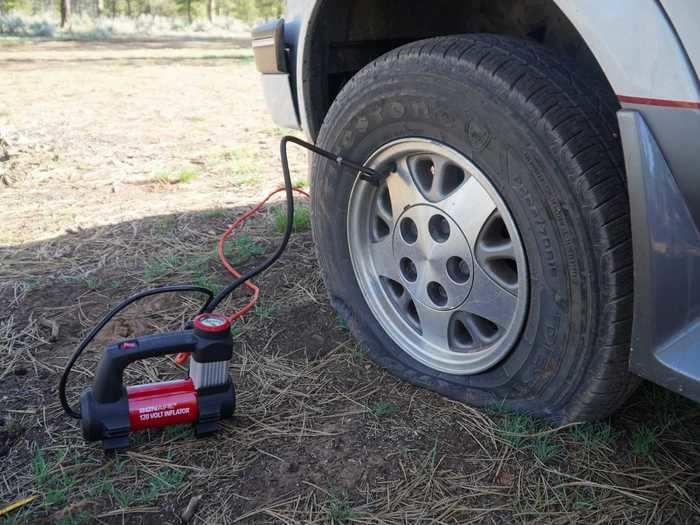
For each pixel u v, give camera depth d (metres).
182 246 3.99
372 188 2.64
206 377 2.28
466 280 2.40
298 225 4.18
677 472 2.13
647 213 1.80
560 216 2.03
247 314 3.19
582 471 2.15
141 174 5.56
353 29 2.89
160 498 2.11
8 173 5.48
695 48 1.66
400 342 2.69
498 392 2.41
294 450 2.30
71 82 12.88
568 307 2.09
